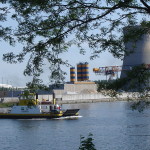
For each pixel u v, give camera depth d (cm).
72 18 1392
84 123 7112
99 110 11569
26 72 1404
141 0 1304
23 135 5512
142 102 1582
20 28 1382
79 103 17962
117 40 1464
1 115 8406
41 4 1266
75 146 4488
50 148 4388
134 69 1448
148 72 1444
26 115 8188
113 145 4438
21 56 1404
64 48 1441
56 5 1315
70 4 1330
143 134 5294
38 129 6244
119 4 1310
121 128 6138
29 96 1438
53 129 6209
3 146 4569
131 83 1459
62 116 8281
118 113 9762
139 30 1467
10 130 6159
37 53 1406
